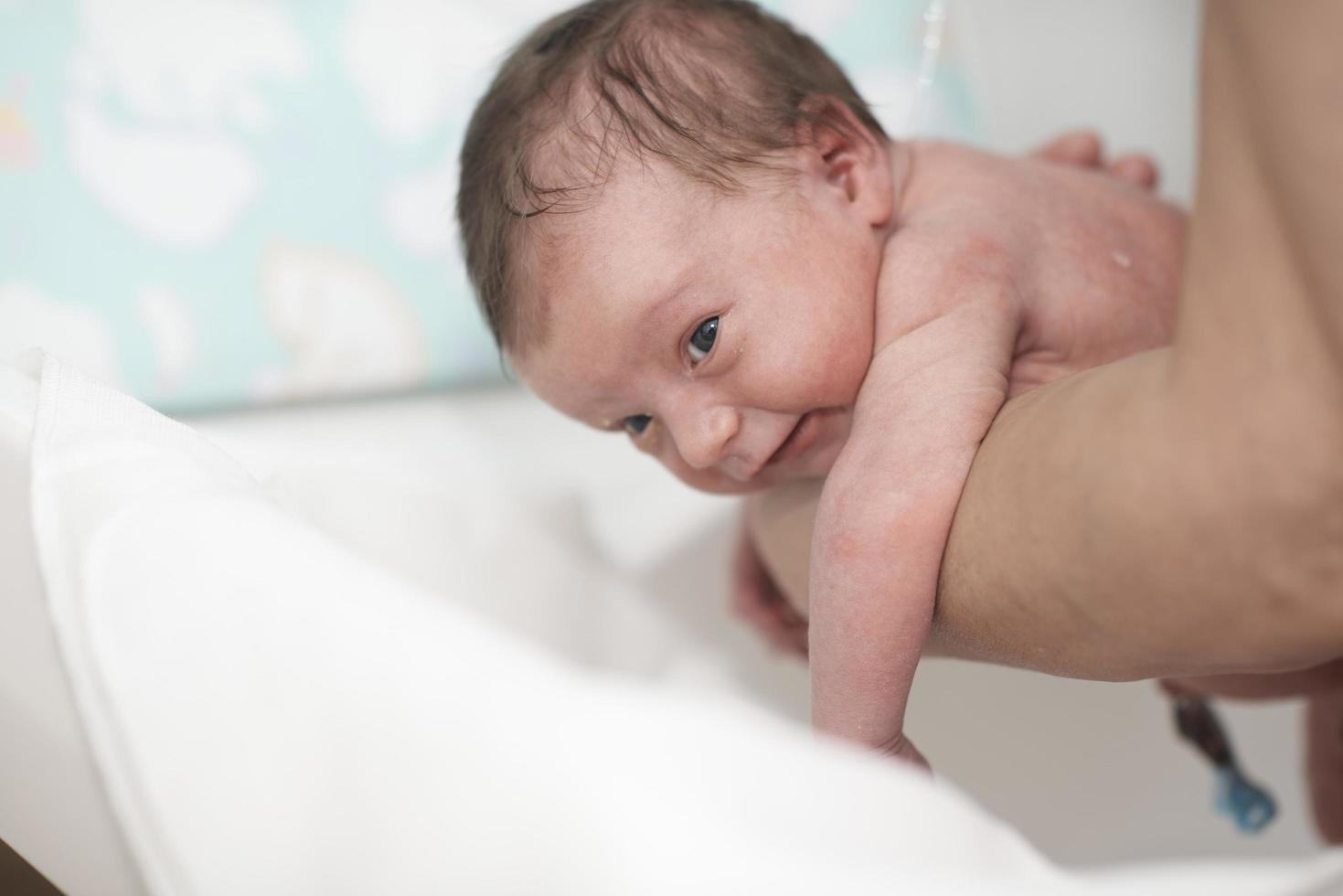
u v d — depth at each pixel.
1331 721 1.05
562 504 1.20
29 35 1.10
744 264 0.78
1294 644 0.44
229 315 1.14
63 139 1.10
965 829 0.41
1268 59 0.38
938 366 0.72
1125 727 1.22
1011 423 0.59
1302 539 0.40
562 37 0.88
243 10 1.18
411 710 0.41
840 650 0.64
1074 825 1.17
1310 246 0.37
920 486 0.63
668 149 0.80
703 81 0.83
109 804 0.52
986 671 1.16
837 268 0.80
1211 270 0.41
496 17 1.28
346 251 1.20
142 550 0.49
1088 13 1.41
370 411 1.22
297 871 0.43
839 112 0.87
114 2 1.13
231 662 0.45
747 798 0.39
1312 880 0.40
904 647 0.63
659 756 0.40
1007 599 0.54
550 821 0.39
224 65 1.17
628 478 1.25
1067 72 1.43
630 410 0.84
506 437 1.23
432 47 1.25
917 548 0.62
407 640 0.43
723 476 0.86
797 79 0.87
